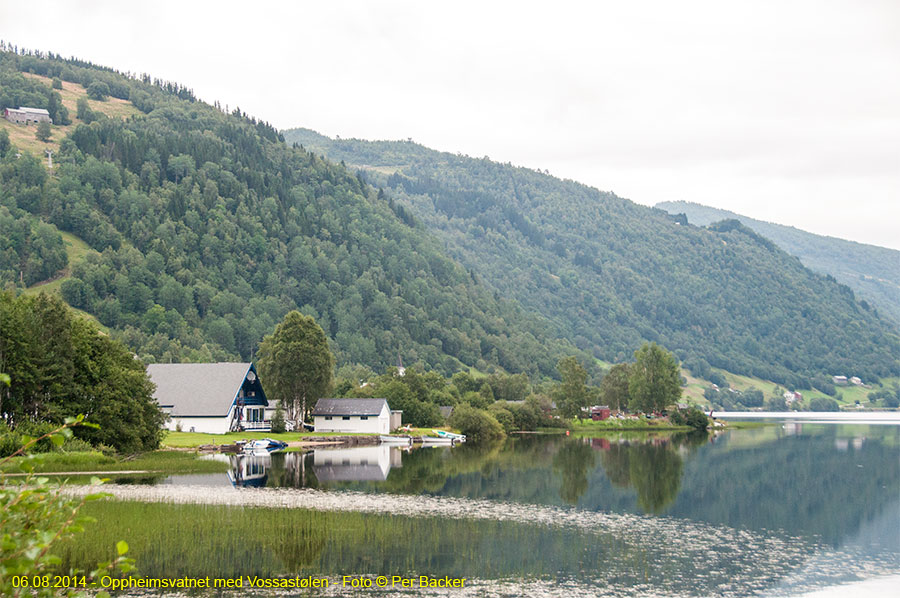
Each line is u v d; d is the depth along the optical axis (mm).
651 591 46625
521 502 74625
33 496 17125
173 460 91250
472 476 94000
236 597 41844
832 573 52281
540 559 52375
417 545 54781
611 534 61344
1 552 16078
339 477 87500
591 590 46219
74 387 86688
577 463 114250
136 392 95625
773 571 52312
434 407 185000
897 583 49875
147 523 55094
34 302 88250
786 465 117812
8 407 81500
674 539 60688
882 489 92312
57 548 48000
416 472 95938
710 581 49250
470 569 49312
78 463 78938
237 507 62469
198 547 50344
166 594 41625
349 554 51156
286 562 48406
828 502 82375
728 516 72312
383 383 190250
